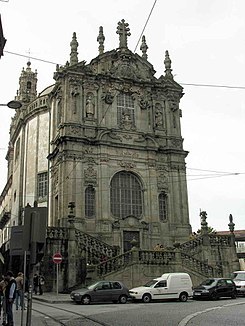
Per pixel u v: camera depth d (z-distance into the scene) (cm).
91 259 3098
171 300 2523
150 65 4319
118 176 3825
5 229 5619
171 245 3772
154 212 3806
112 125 3919
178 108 4294
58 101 4088
